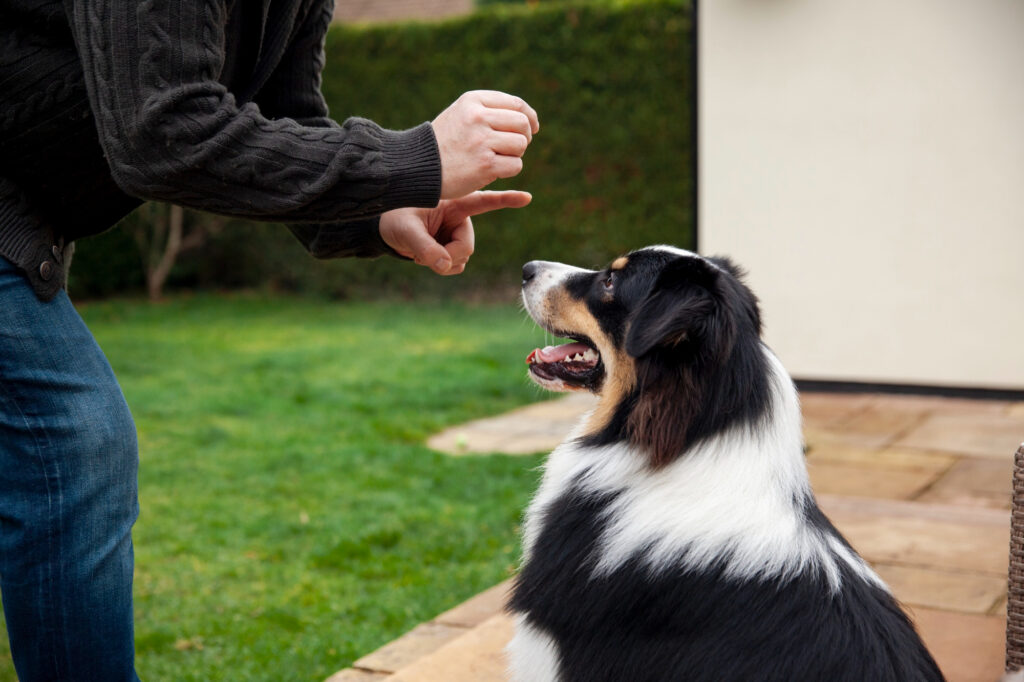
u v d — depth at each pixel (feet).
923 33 21.18
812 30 21.98
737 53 22.71
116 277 42.16
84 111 5.41
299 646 10.74
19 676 5.87
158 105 4.94
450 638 10.43
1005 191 21.12
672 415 6.57
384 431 20.74
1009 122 20.85
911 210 21.90
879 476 16.56
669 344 6.54
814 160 22.47
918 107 21.48
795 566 6.19
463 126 5.56
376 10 52.49
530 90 36.73
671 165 35.22
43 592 5.59
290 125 5.36
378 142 5.41
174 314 38.60
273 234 42.91
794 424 6.86
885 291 22.40
